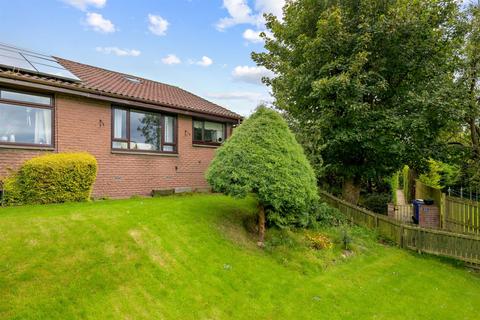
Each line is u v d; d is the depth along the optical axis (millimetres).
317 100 13227
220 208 9070
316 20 13844
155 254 5781
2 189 8203
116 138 11438
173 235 6609
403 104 12203
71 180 8875
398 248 10281
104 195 10898
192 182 14156
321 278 6820
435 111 11289
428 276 8094
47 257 4941
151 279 5148
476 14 11883
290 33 14594
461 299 6992
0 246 4965
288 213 7906
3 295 4105
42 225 5844
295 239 8336
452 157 12977
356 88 11422
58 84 9336
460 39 12266
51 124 9633
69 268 4828
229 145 7898
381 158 13375
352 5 12906
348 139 11977
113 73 15172
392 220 10812
